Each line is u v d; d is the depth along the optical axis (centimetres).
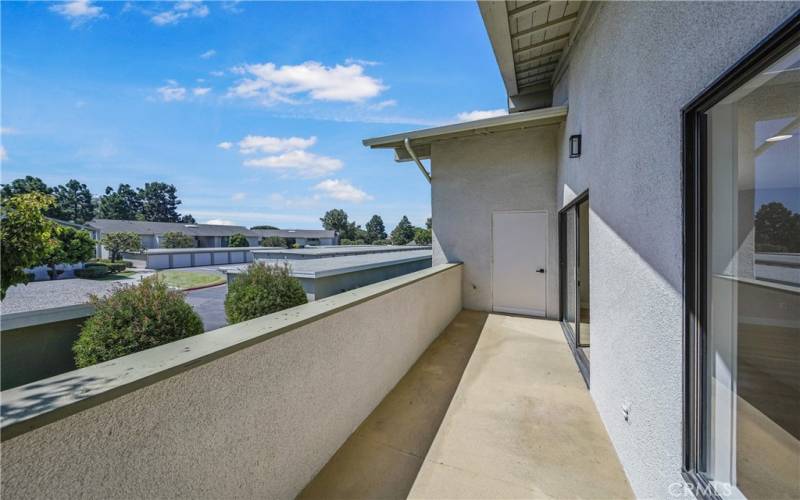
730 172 132
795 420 128
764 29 100
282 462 190
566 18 365
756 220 124
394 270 783
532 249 617
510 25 380
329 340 235
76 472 103
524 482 210
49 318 299
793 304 121
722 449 141
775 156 115
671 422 161
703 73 132
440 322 522
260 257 1112
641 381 194
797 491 128
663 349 169
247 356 166
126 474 116
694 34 138
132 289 264
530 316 619
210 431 147
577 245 403
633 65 205
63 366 312
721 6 121
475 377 364
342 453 240
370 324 295
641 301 194
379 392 312
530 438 255
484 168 646
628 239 214
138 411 119
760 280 127
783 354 128
